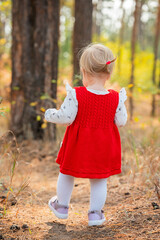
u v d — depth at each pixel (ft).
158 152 13.12
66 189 7.47
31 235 7.08
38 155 16.22
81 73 8.16
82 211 9.11
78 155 7.07
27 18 18.45
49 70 18.83
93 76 7.34
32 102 18.92
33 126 18.99
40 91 18.83
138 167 11.74
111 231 7.27
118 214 8.33
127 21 93.86
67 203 7.59
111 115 7.36
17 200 9.23
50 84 18.93
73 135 7.14
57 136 17.58
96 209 7.37
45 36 18.56
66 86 7.18
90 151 7.09
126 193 10.02
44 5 18.30
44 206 9.45
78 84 16.47
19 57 18.92
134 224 7.51
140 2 53.62
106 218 8.18
